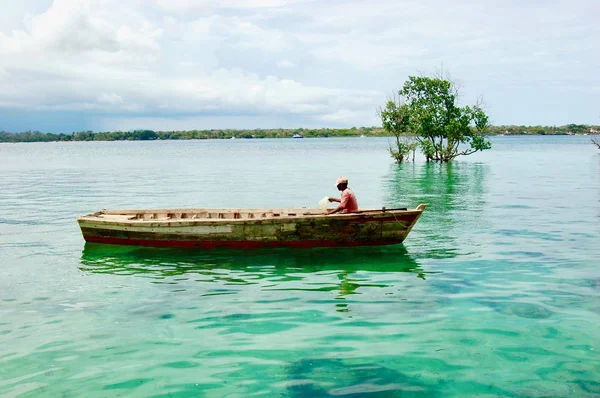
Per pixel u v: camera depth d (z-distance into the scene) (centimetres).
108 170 4784
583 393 612
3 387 638
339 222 1323
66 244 1487
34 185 3366
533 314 864
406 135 5109
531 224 1717
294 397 608
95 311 912
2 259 1310
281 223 1318
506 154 6944
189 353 732
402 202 2317
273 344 757
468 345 745
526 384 634
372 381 644
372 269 1164
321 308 908
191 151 10300
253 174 4053
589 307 895
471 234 1556
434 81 4694
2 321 866
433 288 1017
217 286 1052
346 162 5553
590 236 1503
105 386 640
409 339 767
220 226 1334
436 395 610
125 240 1423
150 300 970
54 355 730
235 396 613
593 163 4909
